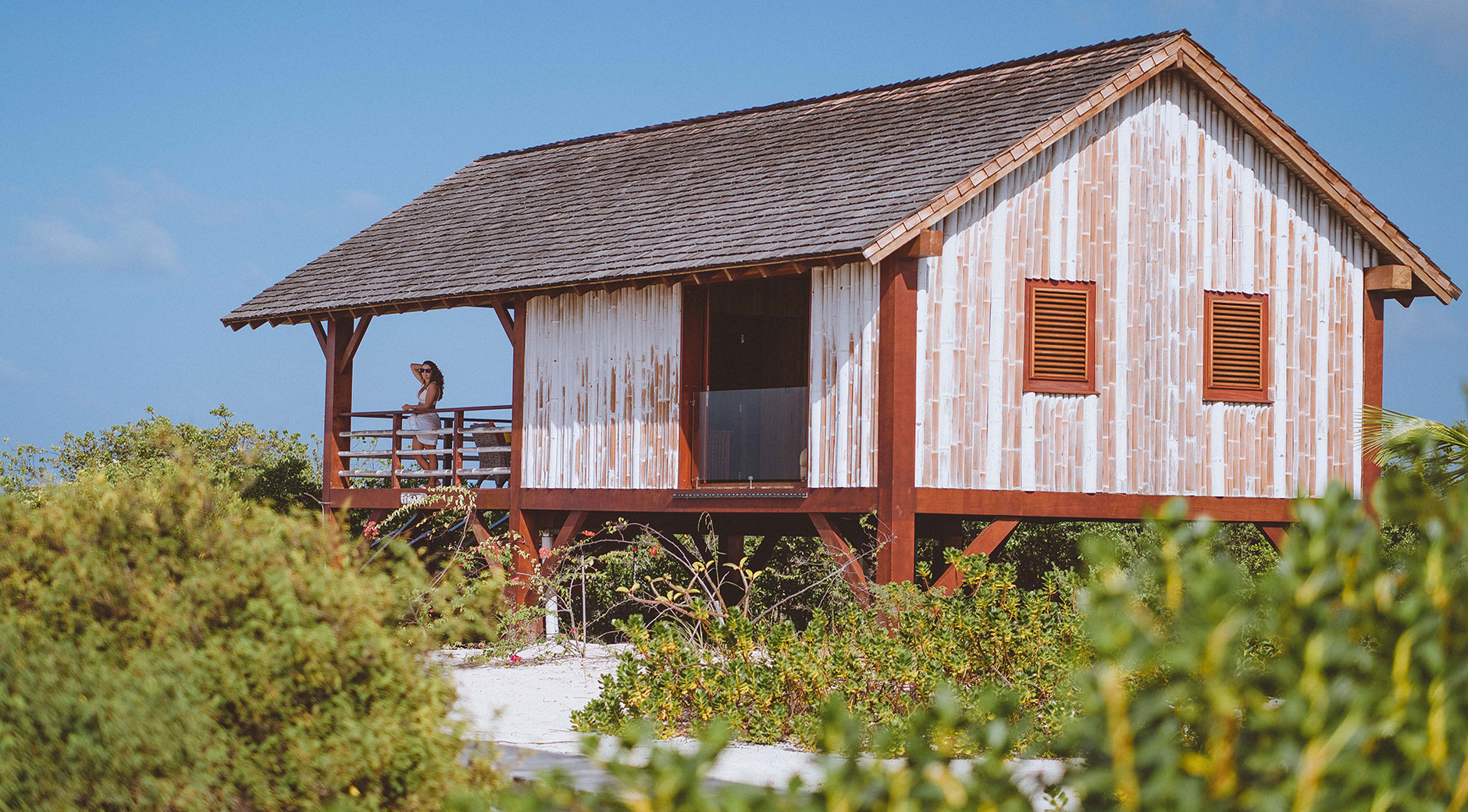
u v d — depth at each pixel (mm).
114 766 5242
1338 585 3277
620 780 3492
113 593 5957
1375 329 18297
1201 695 3285
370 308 20688
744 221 17516
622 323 18406
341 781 5613
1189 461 17078
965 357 15844
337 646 5805
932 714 3646
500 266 19891
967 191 15609
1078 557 20422
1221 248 17422
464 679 13562
